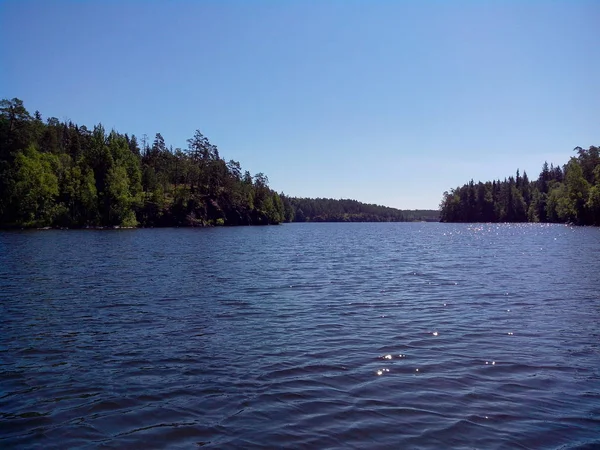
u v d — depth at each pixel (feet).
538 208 514.68
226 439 22.85
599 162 424.05
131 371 32.94
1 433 23.71
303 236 283.18
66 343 40.06
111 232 279.90
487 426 23.94
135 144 562.66
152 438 23.06
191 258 121.80
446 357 35.58
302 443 22.35
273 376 31.65
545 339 40.45
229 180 520.83
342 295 64.54
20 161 301.02
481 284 73.51
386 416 25.21
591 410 25.77
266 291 67.92
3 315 50.98
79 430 24.00
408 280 79.71
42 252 133.59
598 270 90.12
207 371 32.78
